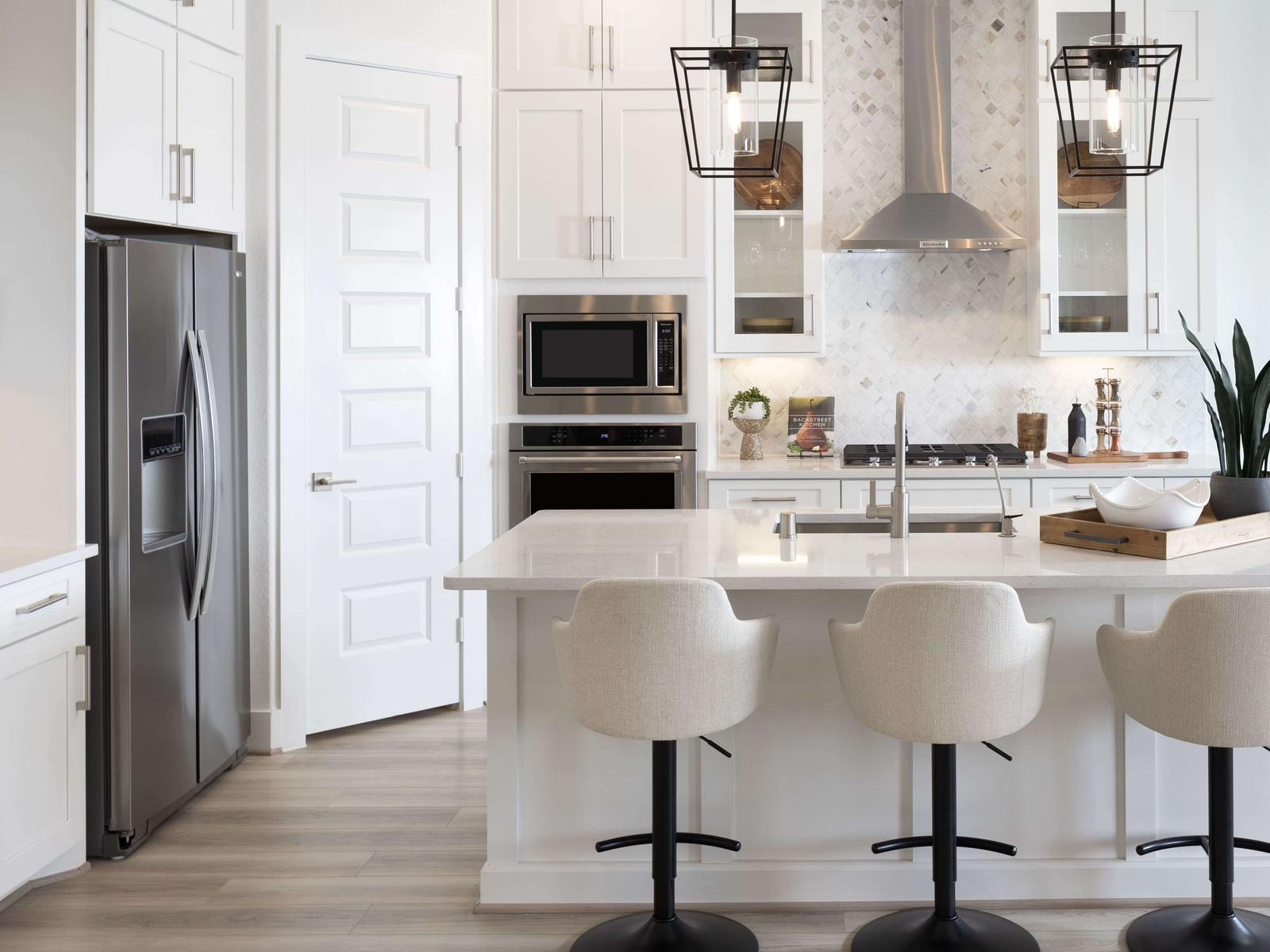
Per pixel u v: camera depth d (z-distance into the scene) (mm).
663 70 4766
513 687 2781
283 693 4113
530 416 4855
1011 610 2252
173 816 3479
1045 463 4980
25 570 2766
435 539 4535
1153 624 2727
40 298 3104
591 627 2293
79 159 3100
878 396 5375
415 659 4492
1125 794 2771
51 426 3107
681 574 2504
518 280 4844
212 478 3570
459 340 4566
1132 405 5320
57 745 2957
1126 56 2568
